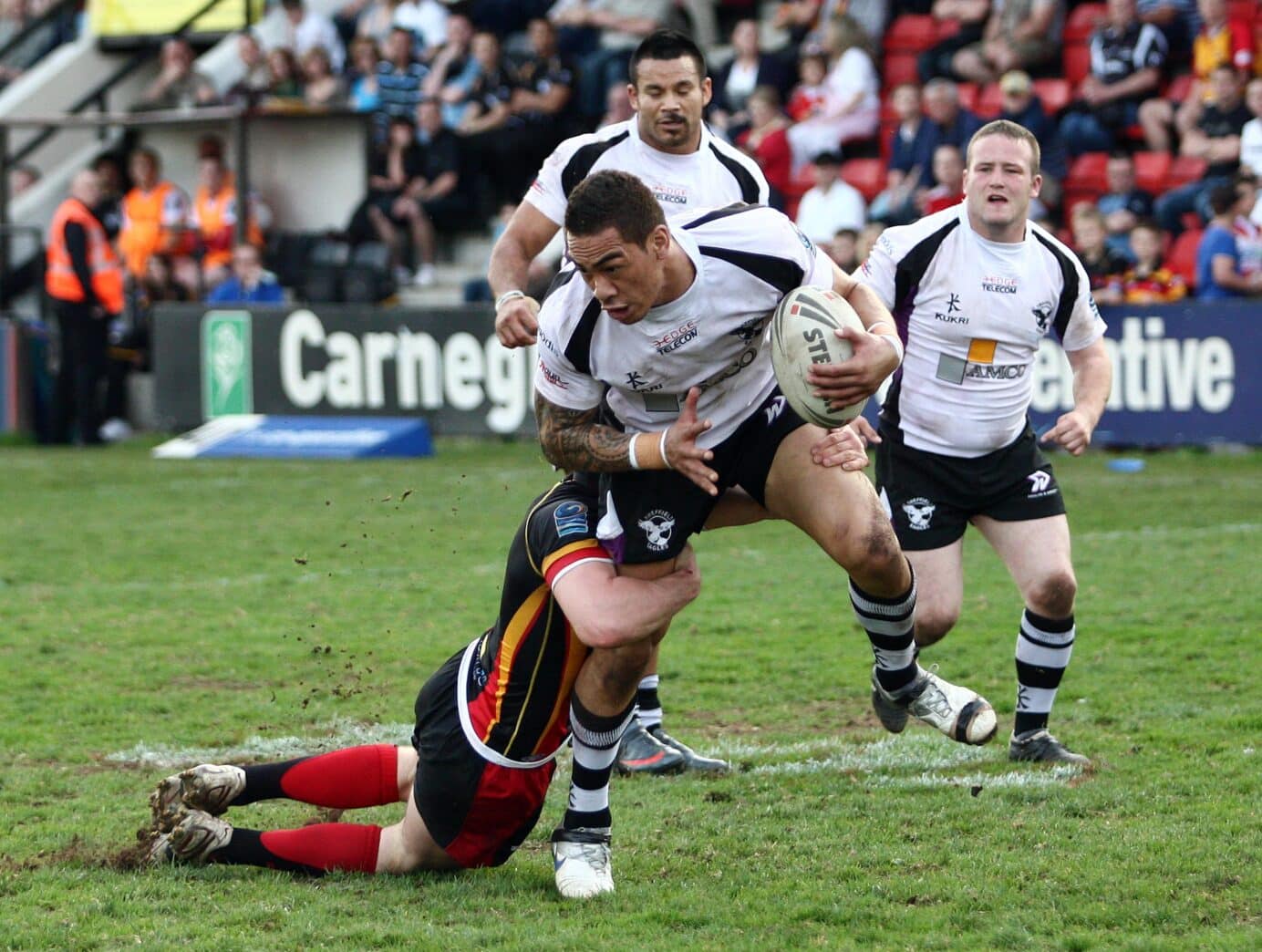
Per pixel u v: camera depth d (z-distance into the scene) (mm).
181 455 52312
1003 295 18016
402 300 58906
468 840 13992
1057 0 53250
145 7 72312
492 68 58938
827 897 13320
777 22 59125
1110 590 27234
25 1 78188
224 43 70375
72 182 68812
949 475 18219
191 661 23719
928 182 49750
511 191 60531
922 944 12164
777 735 19594
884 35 57750
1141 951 11781
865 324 14414
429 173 58938
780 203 54531
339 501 40938
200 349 55094
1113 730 19094
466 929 12641
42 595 29156
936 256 18188
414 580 30156
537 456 48875
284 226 62562
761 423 14898
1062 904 12953
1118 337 45844
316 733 19766
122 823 15969
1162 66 50875
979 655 23109
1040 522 18031
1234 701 20016
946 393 18188
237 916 13070
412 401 52906
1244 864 13742
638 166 18062
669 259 13430
